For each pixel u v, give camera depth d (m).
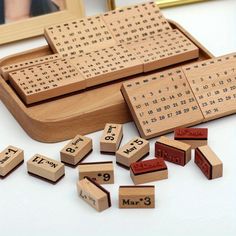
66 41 0.63
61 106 0.58
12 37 0.69
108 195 0.50
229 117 0.58
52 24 0.70
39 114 0.57
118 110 0.57
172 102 0.57
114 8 0.71
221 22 0.71
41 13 0.69
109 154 0.55
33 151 0.56
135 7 0.66
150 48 0.62
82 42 0.63
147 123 0.56
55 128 0.56
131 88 0.56
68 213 0.51
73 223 0.50
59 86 0.58
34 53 0.64
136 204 0.51
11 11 0.68
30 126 0.56
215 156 0.53
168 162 0.55
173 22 0.66
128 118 0.58
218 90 0.58
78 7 0.70
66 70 0.60
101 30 0.64
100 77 0.60
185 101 0.57
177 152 0.54
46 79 0.59
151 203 0.50
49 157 0.55
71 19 0.70
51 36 0.63
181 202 0.51
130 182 0.53
